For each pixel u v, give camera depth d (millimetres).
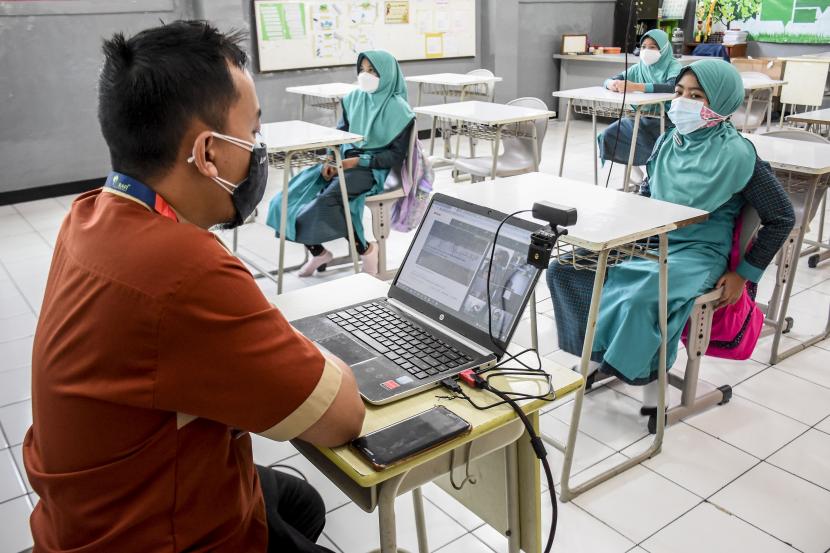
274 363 840
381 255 3457
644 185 2541
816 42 7418
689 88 2273
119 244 807
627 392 2512
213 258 814
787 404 2422
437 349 1217
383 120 3492
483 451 1122
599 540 1803
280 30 5949
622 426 2305
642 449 2180
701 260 2191
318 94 4836
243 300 825
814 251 3809
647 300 2049
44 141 5098
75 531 854
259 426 851
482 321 1222
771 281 3482
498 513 1512
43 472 862
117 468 820
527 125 3977
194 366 798
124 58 822
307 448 1129
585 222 1780
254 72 5918
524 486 1387
